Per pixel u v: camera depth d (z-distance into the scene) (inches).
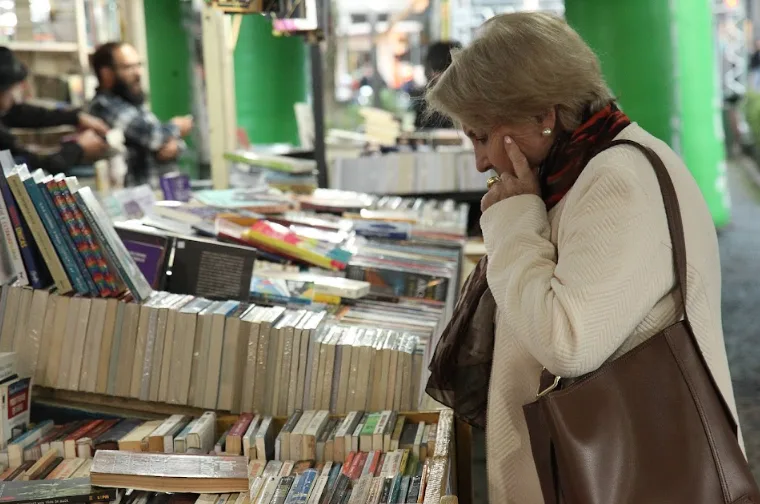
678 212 55.2
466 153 204.5
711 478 52.8
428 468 67.8
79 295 82.6
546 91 56.9
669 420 53.5
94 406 83.8
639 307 53.4
